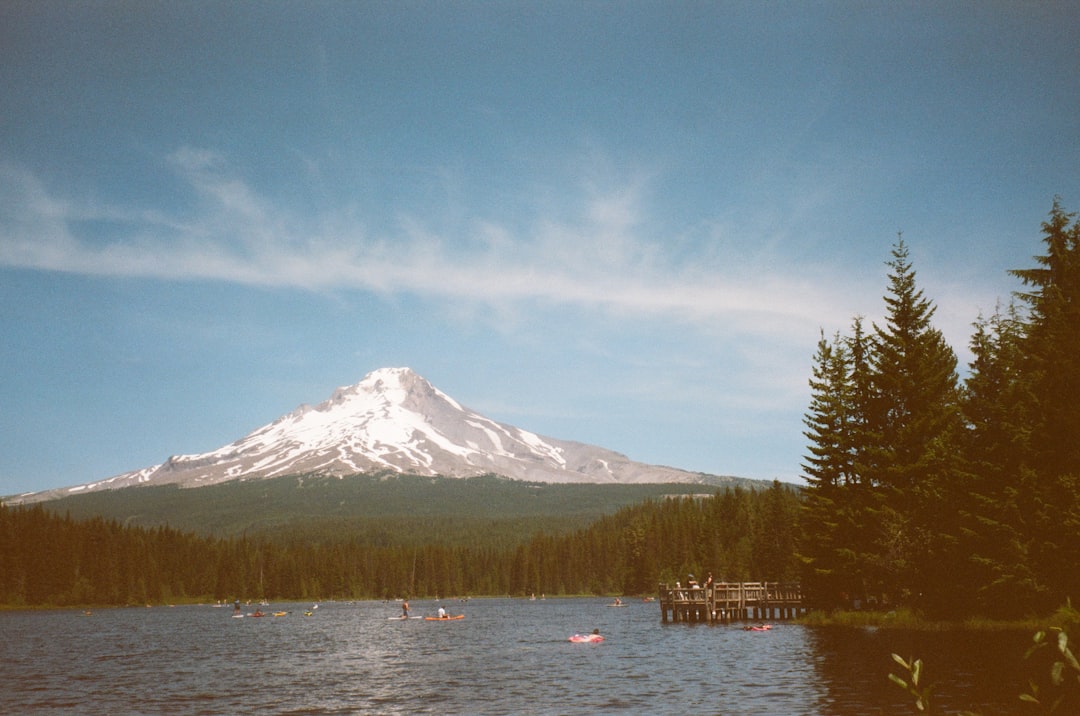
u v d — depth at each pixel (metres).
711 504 199.25
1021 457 47.50
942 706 27.75
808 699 30.73
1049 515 44.94
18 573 178.62
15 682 44.19
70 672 49.28
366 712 32.28
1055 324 48.25
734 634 61.53
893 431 62.16
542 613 127.06
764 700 31.06
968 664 36.66
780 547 124.06
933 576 54.66
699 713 29.03
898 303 63.41
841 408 65.81
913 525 56.75
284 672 47.62
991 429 50.25
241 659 56.91
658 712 29.69
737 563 163.12
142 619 131.00
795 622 69.75
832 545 63.72
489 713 31.02
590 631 77.00
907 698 29.83
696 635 62.75
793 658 43.44
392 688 39.12
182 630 97.44
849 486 64.25
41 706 35.28
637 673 41.34
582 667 45.34
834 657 42.56
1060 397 46.34
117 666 52.75
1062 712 25.88
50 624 115.00
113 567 197.62
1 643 75.94
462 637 74.62
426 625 98.94
